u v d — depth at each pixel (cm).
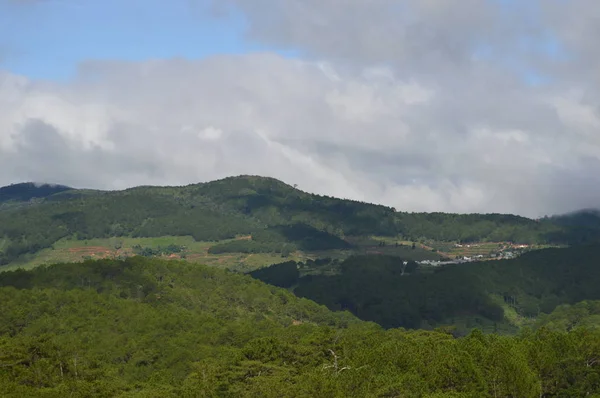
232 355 10088
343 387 7725
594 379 8288
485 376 7944
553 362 8494
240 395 8425
